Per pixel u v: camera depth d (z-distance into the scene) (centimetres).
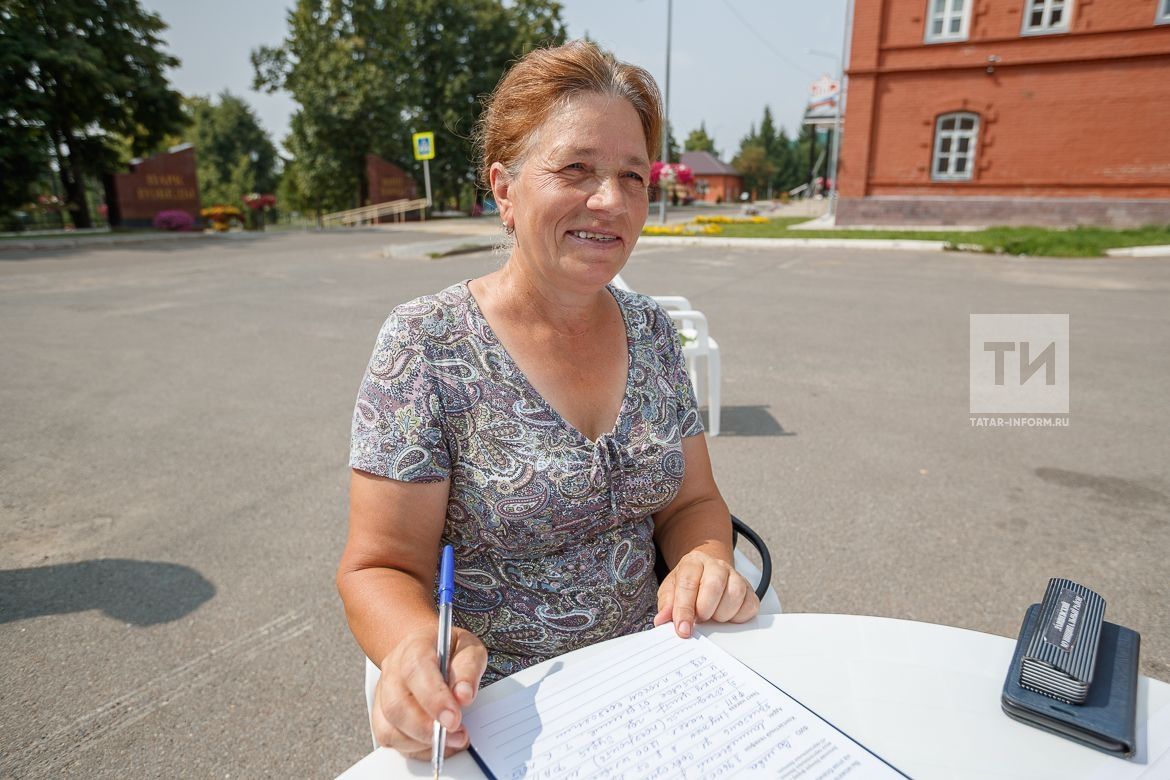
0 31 2083
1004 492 363
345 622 262
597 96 122
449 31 3488
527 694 99
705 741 91
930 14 1778
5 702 221
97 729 211
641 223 129
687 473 149
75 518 339
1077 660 93
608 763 87
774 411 489
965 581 285
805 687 101
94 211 3606
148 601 274
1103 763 87
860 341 687
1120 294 916
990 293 941
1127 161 1683
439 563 129
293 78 3206
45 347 672
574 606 132
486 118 133
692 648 109
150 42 2478
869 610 267
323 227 2892
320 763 200
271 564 300
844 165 1952
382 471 119
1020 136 1770
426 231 2402
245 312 844
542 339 130
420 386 121
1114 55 1633
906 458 407
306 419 475
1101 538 317
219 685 230
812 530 327
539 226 124
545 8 3719
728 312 829
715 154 9481
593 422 131
